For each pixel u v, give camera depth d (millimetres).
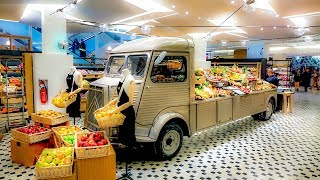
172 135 4691
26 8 7844
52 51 7695
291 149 5363
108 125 3773
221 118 5863
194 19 10070
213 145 5578
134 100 4301
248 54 18625
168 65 4648
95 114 4008
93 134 3875
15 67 7625
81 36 17125
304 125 7492
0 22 11156
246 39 17031
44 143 4508
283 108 9500
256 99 7324
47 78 7539
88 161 3279
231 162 4617
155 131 4332
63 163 3164
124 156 4809
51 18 7594
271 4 7449
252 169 4320
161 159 4605
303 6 7535
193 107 5074
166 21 10602
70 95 5406
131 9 8461
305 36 14859
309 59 21875
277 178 3992
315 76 20984
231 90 6586
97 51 17297
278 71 14531
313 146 5562
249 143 5750
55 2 6414
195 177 3988
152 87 4426
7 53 7984
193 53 5023
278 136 6332
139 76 4492
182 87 4848
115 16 9648
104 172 3373
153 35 14820
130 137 3898
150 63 4418
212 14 9016
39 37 13297
